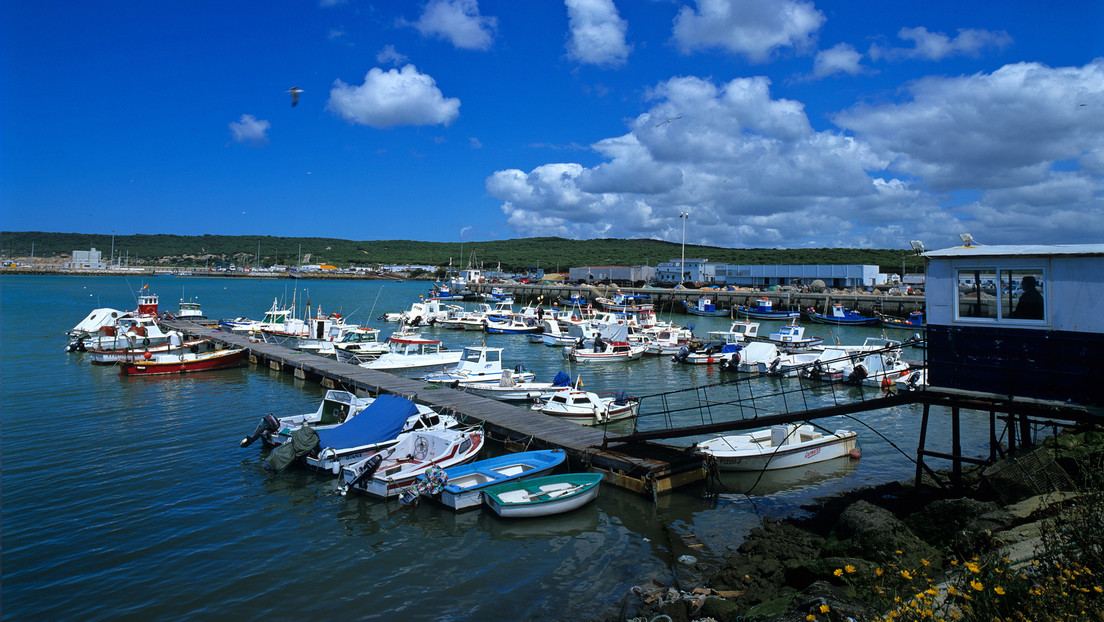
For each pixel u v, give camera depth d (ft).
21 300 315.37
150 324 160.35
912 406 104.63
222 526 53.88
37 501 57.93
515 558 49.55
